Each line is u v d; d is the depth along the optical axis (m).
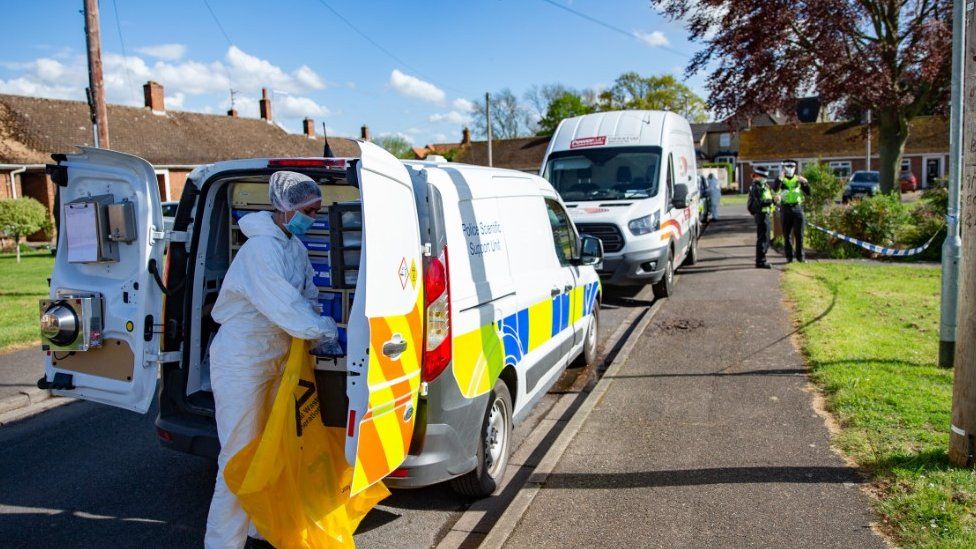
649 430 5.61
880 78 18.42
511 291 4.98
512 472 5.21
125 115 34.19
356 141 3.42
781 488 4.50
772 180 14.23
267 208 4.80
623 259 10.52
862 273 12.68
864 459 4.75
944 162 52.47
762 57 19.50
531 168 61.47
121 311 4.35
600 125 12.37
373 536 4.32
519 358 5.09
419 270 3.85
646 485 4.64
